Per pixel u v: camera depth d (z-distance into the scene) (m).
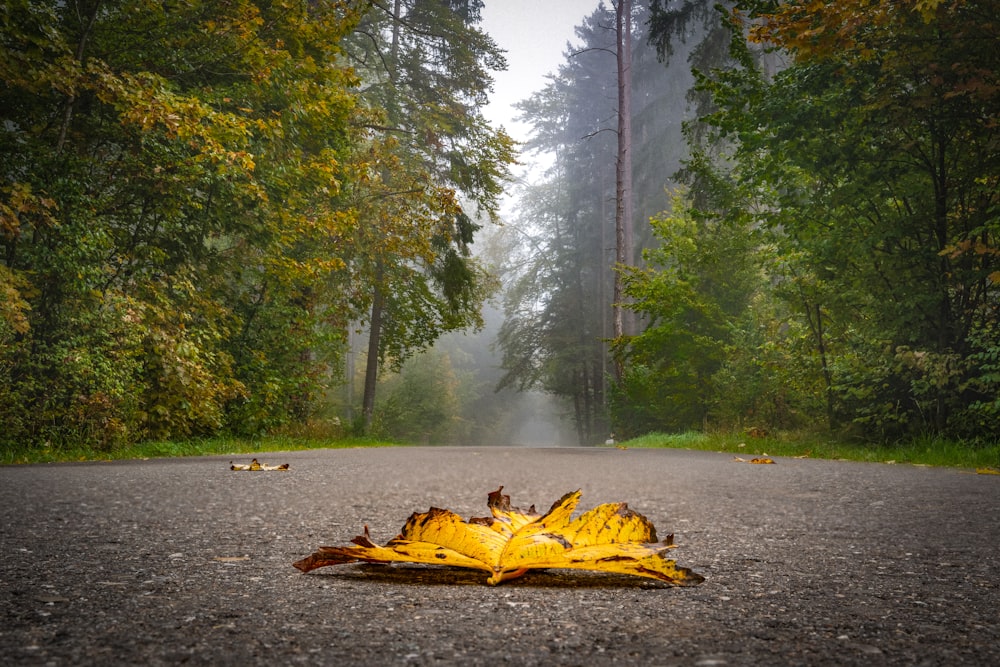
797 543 2.65
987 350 9.55
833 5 8.27
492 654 1.19
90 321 9.57
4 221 8.55
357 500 4.14
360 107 16.97
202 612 1.48
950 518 3.47
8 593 1.66
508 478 6.06
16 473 6.07
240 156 10.29
